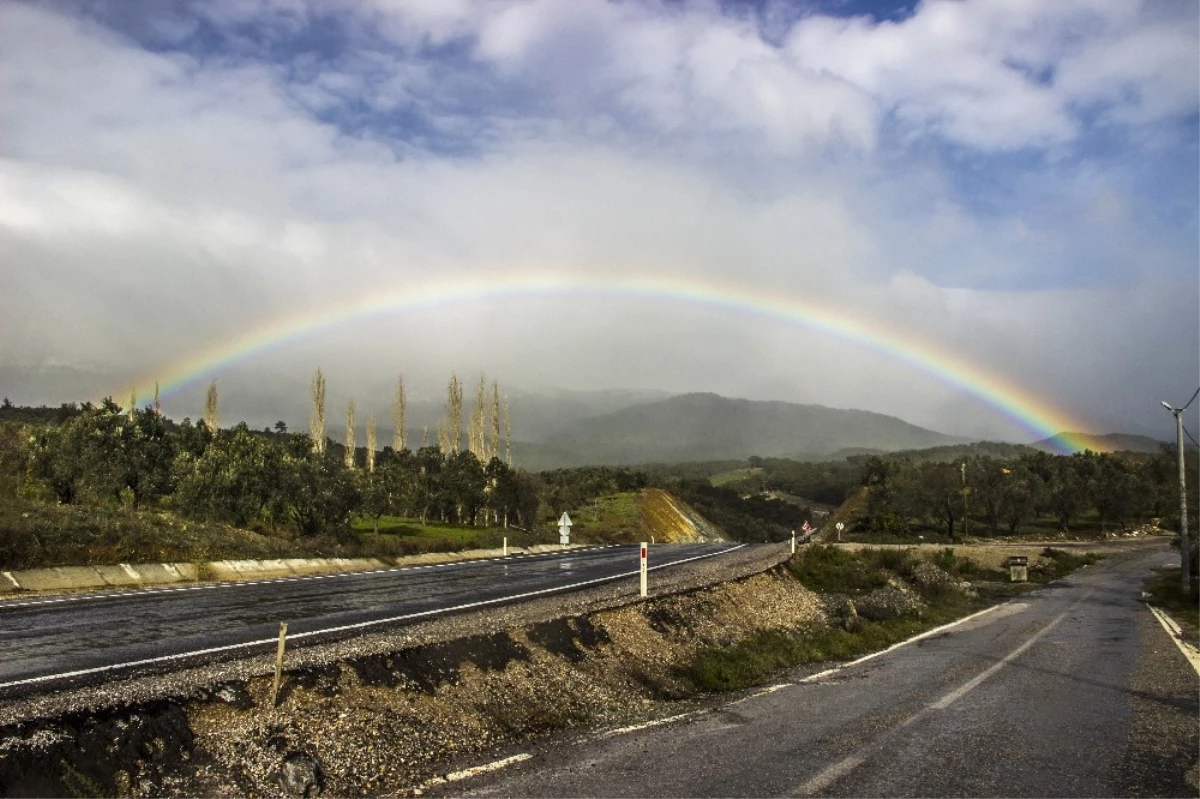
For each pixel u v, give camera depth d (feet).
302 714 30.07
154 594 72.59
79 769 23.71
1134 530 351.05
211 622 53.26
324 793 25.64
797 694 43.70
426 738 30.94
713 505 480.64
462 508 229.25
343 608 62.44
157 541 94.12
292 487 134.41
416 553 143.84
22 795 22.03
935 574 128.26
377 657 36.58
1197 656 57.57
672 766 27.81
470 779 26.61
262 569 101.60
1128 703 40.06
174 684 30.27
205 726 27.86
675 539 324.39
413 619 54.90
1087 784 26.17
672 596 66.59
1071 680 46.88
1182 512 123.34
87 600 66.33
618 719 37.40
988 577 167.43
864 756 29.09
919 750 30.07
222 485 127.24
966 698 40.93
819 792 24.80
